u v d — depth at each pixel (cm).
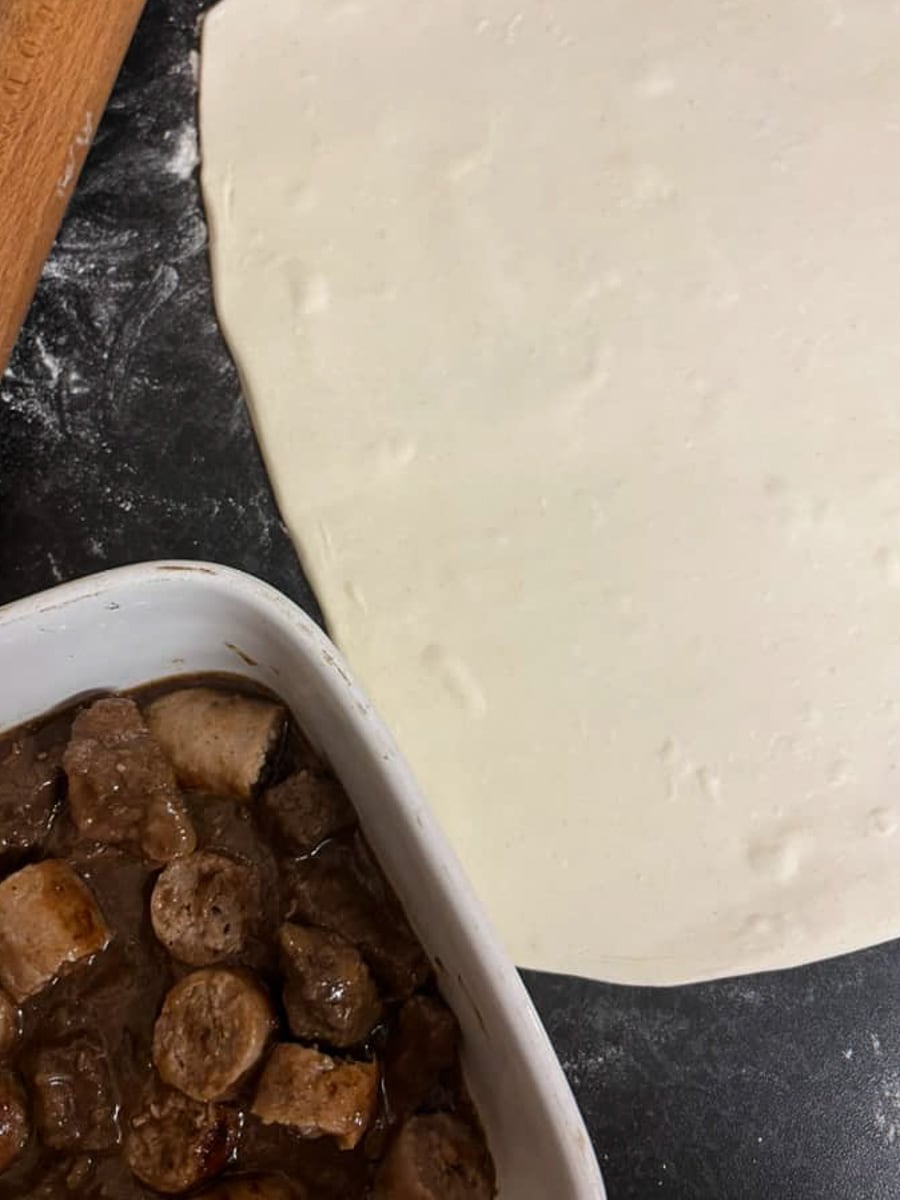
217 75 40
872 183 39
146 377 38
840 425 37
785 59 40
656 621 35
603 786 34
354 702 24
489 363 37
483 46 40
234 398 38
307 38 40
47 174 35
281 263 38
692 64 40
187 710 27
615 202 38
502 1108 24
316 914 26
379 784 24
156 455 38
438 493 36
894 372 37
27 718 28
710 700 34
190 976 25
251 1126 25
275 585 37
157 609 26
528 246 38
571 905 33
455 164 39
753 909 34
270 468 36
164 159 40
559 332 37
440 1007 26
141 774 27
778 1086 34
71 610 25
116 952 26
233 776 27
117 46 38
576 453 36
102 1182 25
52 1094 25
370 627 35
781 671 35
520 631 35
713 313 37
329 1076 24
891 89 40
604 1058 34
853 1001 35
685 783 34
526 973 35
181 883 26
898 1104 35
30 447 38
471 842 33
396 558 35
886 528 36
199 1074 24
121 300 39
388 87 40
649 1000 35
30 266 36
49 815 27
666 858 34
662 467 36
